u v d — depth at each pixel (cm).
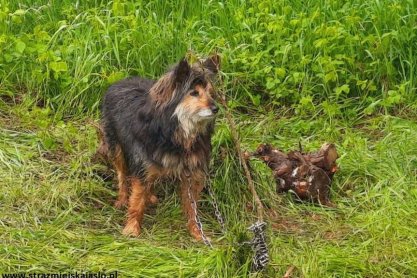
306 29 1405
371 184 1167
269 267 945
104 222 1073
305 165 1134
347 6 1463
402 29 1420
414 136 1268
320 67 1359
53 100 1342
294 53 1390
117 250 989
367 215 1086
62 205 1091
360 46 1412
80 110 1325
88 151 1208
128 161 1086
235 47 1409
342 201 1141
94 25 1403
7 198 1086
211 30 1438
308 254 981
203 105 995
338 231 1067
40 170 1162
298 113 1338
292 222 1095
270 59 1387
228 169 1116
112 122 1100
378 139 1296
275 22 1394
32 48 1362
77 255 975
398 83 1409
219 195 1113
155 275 940
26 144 1228
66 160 1198
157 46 1386
